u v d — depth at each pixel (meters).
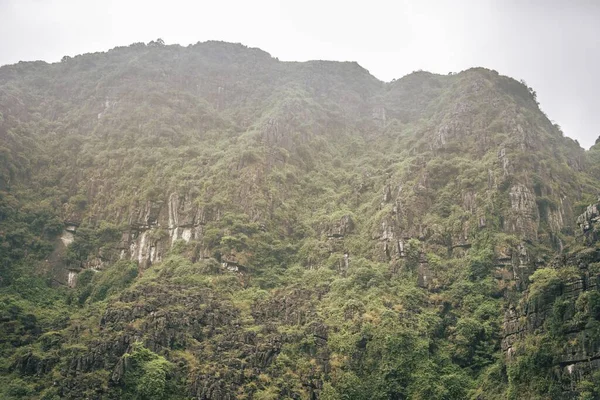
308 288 94.50
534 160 106.81
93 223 114.19
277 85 158.38
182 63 158.00
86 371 73.12
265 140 123.88
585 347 61.53
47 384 72.44
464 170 108.38
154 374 70.19
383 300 87.69
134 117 133.38
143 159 121.94
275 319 86.56
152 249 106.75
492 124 116.88
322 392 74.38
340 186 123.25
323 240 105.75
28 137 126.00
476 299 87.12
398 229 100.69
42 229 111.19
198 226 106.12
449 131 119.19
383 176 118.88
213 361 76.19
